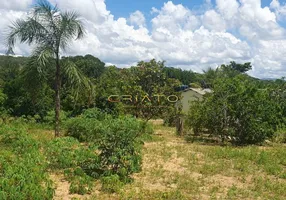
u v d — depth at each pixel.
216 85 17.08
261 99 16.78
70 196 7.40
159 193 7.73
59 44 14.98
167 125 24.34
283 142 17.69
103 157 9.01
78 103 21.91
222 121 16.48
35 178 7.39
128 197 7.35
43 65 14.32
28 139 11.42
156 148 13.81
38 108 23.02
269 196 7.94
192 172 9.96
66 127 15.63
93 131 11.38
